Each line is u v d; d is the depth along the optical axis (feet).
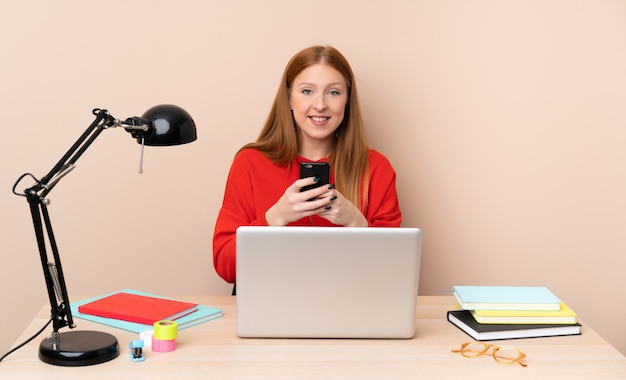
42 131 8.16
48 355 4.61
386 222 7.46
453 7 8.29
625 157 8.52
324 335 5.09
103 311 5.55
